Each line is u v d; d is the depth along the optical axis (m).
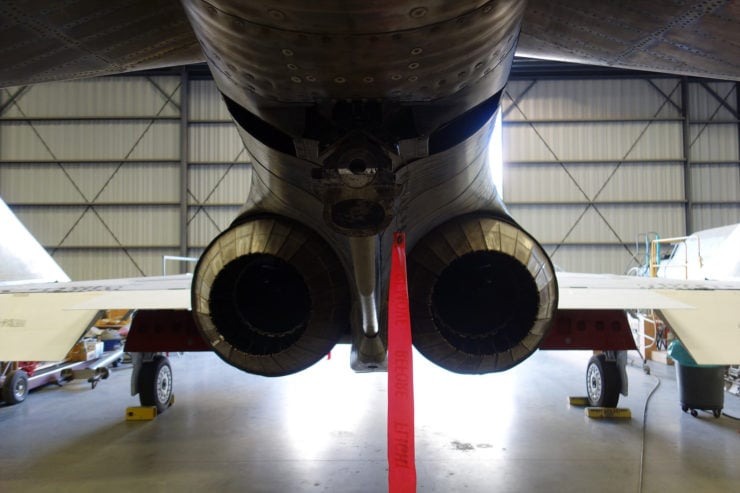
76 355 9.20
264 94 1.81
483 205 3.38
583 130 18.42
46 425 6.43
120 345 11.28
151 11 1.84
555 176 18.44
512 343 3.48
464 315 3.69
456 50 1.52
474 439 5.65
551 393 7.89
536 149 18.50
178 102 18.48
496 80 1.89
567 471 4.72
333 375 9.45
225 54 1.61
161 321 5.96
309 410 6.98
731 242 9.16
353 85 1.71
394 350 2.26
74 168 18.34
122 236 18.34
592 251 18.31
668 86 18.39
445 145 2.30
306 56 1.51
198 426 6.28
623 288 3.89
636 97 18.42
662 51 2.20
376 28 1.35
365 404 7.27
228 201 18.45
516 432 5.91
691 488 4.36
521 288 3.50
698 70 2.38
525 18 2.08
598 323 5.60
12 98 18.31
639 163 18.31
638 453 5.21
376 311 3.12
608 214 18.31
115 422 6.52
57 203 18.27
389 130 2.05
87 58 2.19
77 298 3.79
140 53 2.20
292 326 3.71
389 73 1.62
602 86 18.44
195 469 4.85
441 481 4.48
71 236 18.28
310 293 3.41
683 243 12.61
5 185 18.27
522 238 3.34
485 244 3.33
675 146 18.31
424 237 3.46
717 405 6.43
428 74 1.64
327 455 5.19
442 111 1.98
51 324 3.44
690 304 3.37
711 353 3.00
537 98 18.50
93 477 4.68
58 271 6.98
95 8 1.77
